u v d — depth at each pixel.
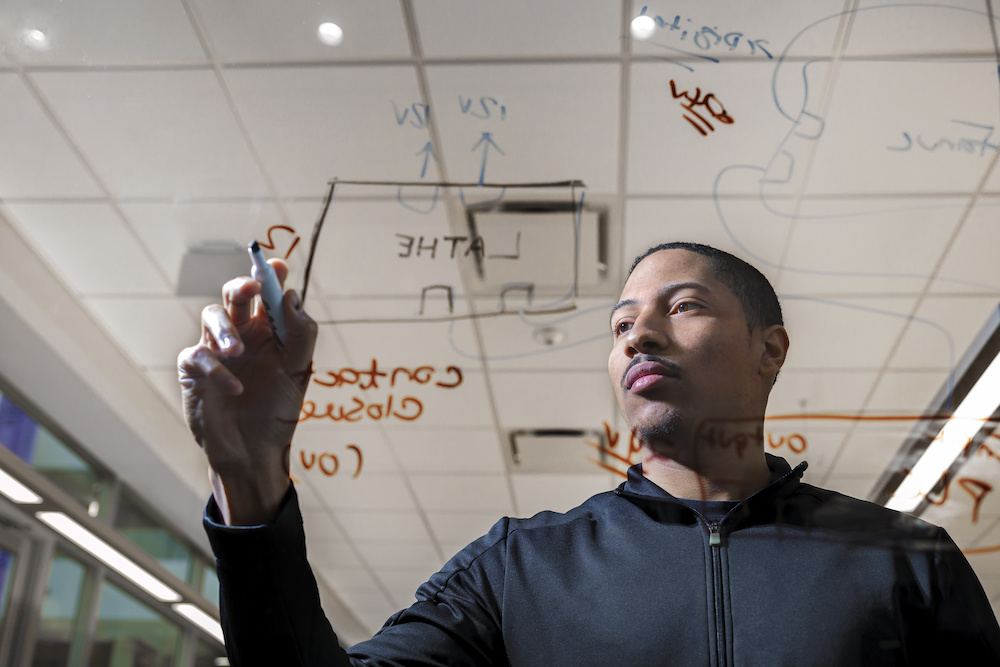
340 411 1.05
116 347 1.85
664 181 1.26
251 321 0.68
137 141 1.28
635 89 1.25
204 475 2.67
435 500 1.96
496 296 1.18
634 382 0.80
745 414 0.79
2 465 2.40
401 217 1.20
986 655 0.65
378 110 1.25
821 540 0.71
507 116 1.25
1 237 1.49
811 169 1.22
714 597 0.68
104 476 2.83
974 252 1.15
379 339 1.24
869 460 0.93
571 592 0.71
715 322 0.80
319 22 1.24
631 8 1.23
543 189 1.22
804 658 0.63
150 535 3.14
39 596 2.98
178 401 2.08
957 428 0.92
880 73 1.19
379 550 2.23
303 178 1.23
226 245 1.29
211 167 1.27
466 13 1.24
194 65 1.25
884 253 1.20
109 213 1.38
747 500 0.75
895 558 0.69
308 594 0.62
